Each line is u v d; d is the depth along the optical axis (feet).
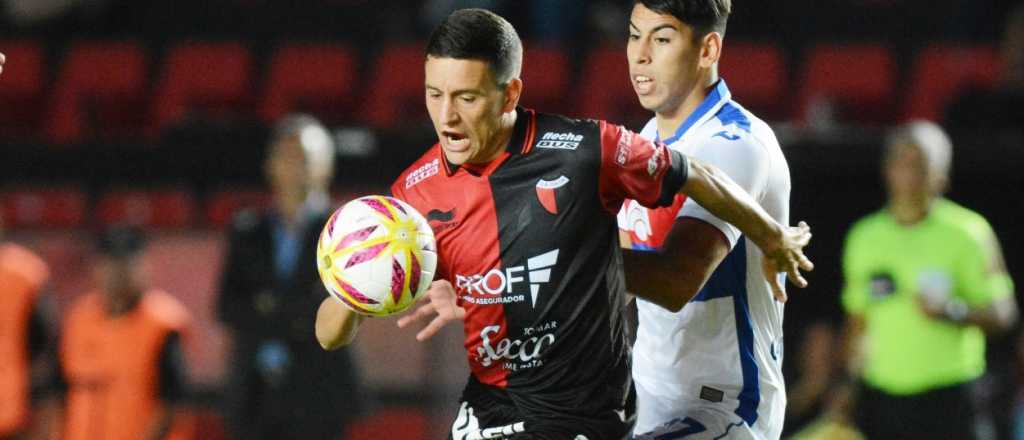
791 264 46.44
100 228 115.85
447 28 43.21
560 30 148.25
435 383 97.55
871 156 103.45
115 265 93.20
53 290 112.27
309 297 85.76
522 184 44.73
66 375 95.30
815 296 104.53
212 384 107.76
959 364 89.97
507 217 44.80
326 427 85.71
